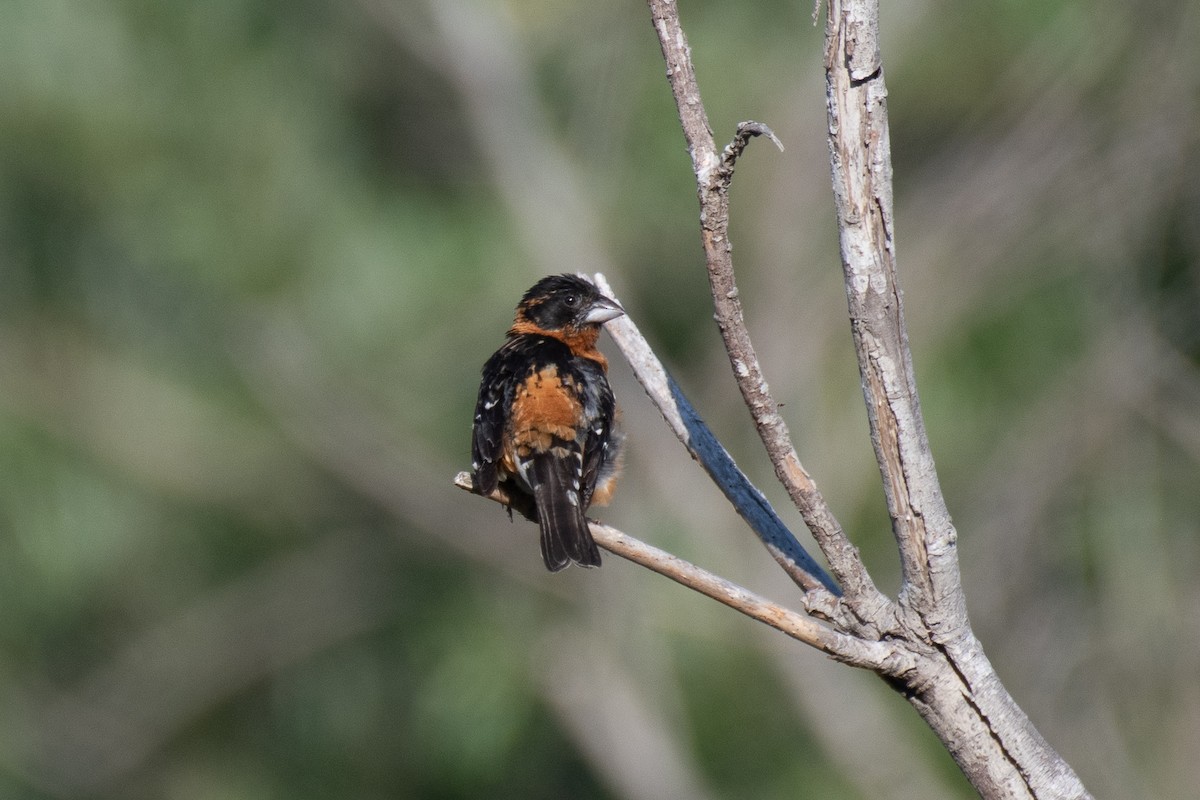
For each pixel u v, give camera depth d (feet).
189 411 46.26
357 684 51.75
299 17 43.39
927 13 46.70
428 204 46.21
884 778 47.44
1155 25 45.88
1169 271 46.37
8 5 39.88
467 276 45.32
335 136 44.34
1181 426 44.19
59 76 40.27
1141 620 43.04
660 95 46.98
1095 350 45.47
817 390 49.47
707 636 49.52
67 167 41.32
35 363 44.47
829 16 12.82
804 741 48.93
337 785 51.62
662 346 49.88
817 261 50.21
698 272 48.83
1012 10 46.14
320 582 51.26
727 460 15.81
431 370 47.06
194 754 51.65
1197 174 46.03
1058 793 13.47
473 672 49.47
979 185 47.52
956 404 45.34
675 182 47.16
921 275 46.98
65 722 50.24
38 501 44.45
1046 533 44.80
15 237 42.50
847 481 48.60
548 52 48.39
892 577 47.42
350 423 47.32
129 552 47.80
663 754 48.91
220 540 50.14
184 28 41.63
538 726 51.39
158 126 41.75
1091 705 42.60
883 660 13.62
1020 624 44.37
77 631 50.03
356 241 43.60
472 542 50.57
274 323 44.37
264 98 42.68
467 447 47.62
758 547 50.14
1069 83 46.93
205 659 50.85
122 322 44.70
